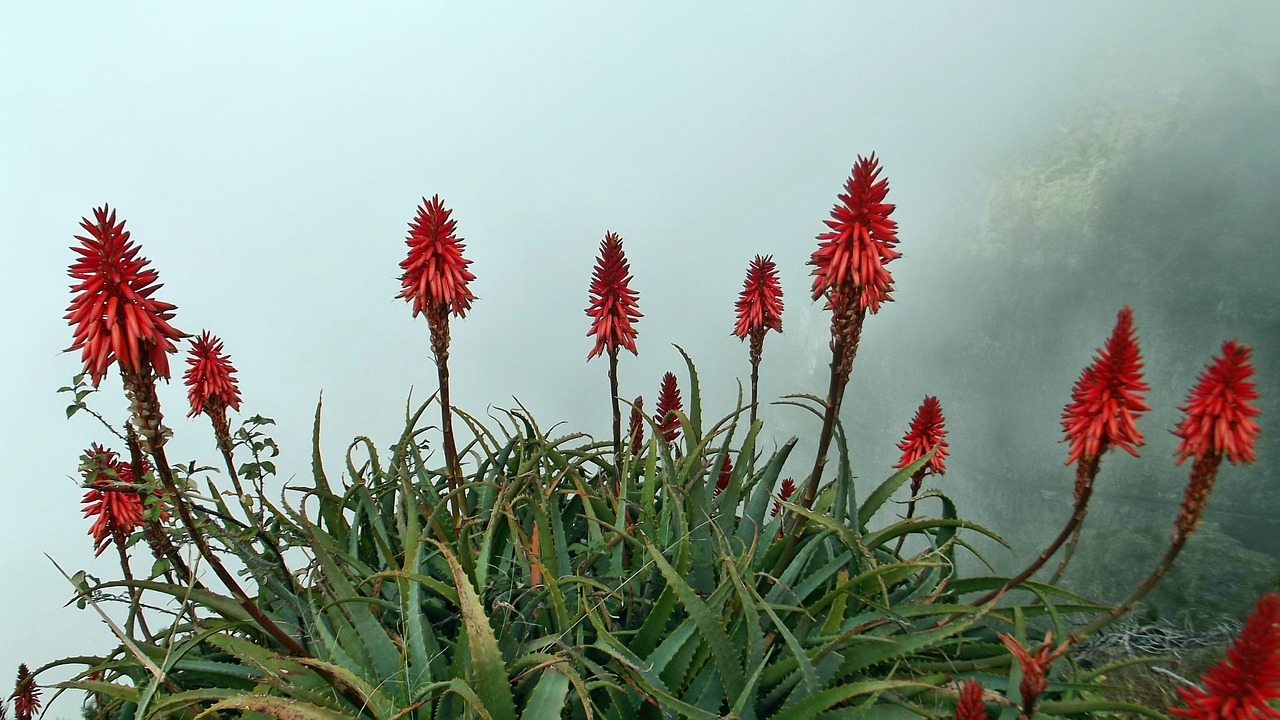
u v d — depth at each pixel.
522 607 1.08
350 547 1.21
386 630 1.02
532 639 1.09
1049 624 1.27
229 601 1.09
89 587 0.97
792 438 1.21
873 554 1.15
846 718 0.88
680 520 1.07
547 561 1.12
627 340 1.32
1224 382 0.80
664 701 0.85
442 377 1.22
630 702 0.93
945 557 1.24
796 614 1.05
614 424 1.37
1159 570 0.91
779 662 0.95
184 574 1.08
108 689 0.94
